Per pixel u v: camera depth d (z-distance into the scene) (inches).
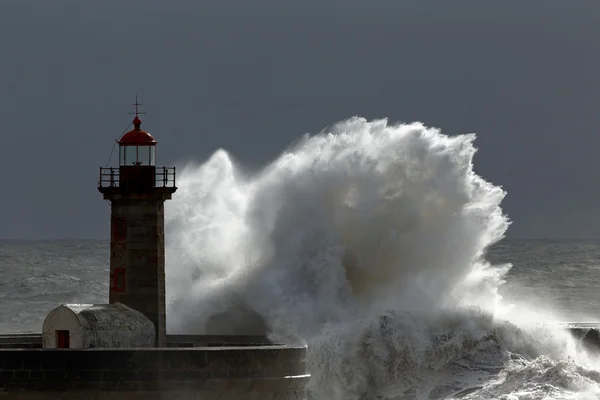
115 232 2650.1
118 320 2503.7
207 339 3073.3
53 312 2456.9
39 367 2096.5
